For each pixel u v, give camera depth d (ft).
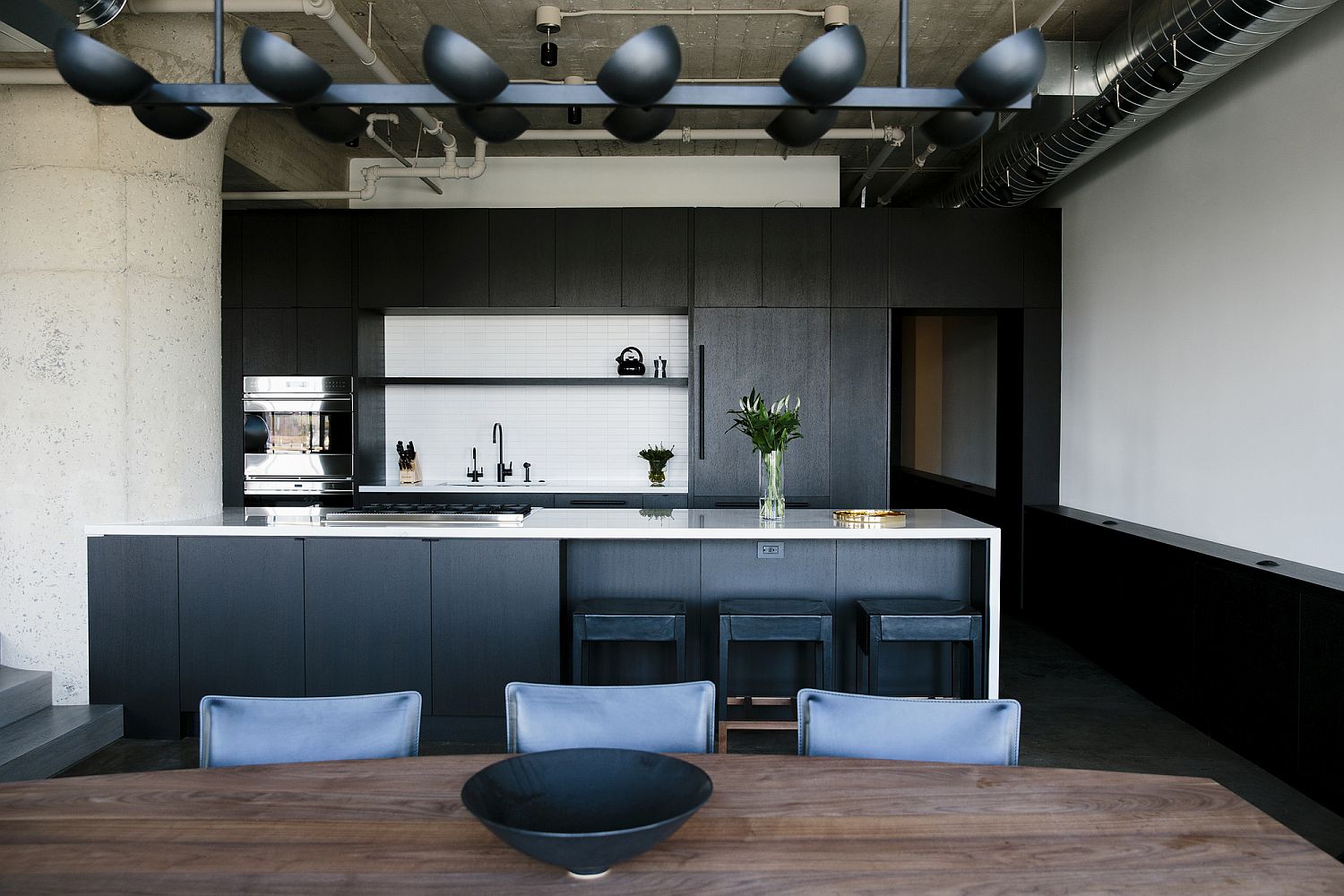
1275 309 13.09
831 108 6.32
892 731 6.22
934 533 12.48
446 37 5.70
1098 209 19.06
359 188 23.22
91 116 13.30
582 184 22.80
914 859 4.46
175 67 13.64
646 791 4.84
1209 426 14.83
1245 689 12.26
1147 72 12.72
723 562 13.64
